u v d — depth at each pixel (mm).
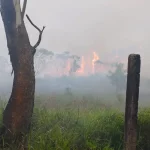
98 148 4055
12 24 4023
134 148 3475
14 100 3896
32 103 4031
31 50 4047
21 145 3756
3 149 3699
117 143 4438
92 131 4438
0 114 4504
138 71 3430
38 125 4395
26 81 3914
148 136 4586
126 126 3508
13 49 4004
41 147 3652
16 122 3863
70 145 3826
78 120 4754
